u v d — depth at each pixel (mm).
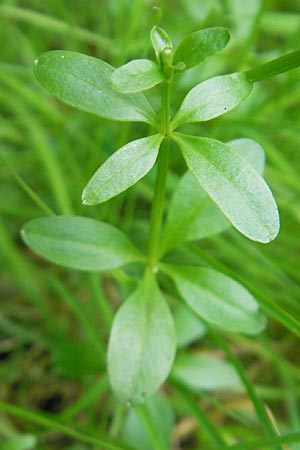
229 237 195
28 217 203
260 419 152
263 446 142
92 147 197
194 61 124
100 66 129
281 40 229
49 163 191
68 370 175
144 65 123
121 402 139
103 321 193
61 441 180
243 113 205
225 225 151
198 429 182
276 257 194
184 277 147
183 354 177
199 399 186
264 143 196
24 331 188
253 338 188
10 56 218
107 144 201
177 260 193
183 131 199
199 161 128
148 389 140
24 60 214
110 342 141
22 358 191
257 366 192
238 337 187
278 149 209
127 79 121
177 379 172
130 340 141
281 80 212
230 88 130
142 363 141
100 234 145
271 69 129
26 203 204
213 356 193
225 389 182
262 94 208
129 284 156
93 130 201
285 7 235
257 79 131
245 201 127
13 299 198
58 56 128
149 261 148
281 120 202
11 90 210
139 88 122
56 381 190
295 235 195
